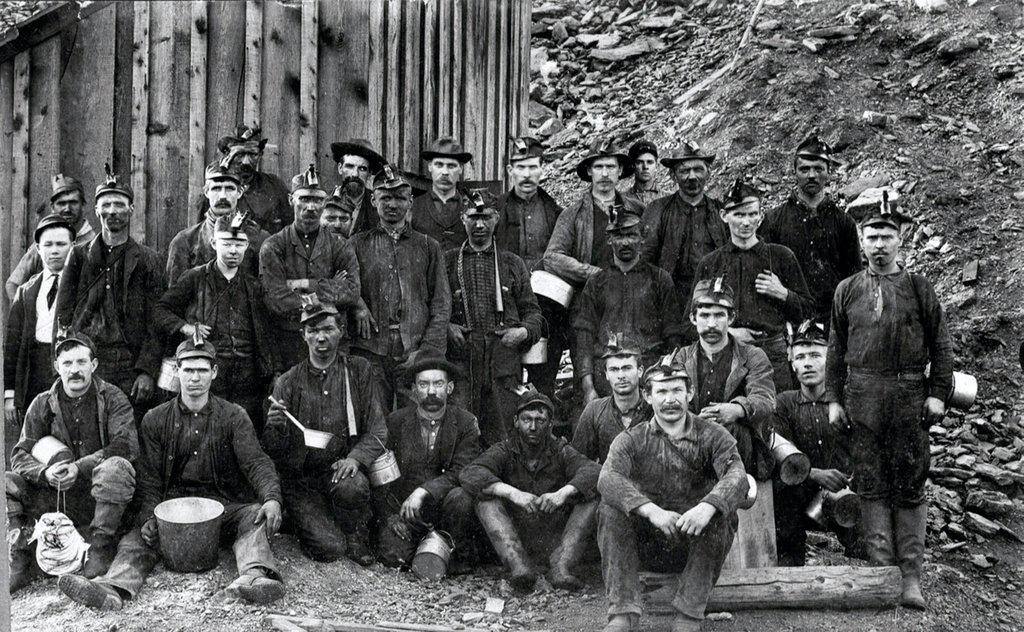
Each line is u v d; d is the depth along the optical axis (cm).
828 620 737
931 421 777
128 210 802
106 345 793
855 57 1327
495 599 742
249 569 717
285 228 820
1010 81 1266
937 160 1199
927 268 1107
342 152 919
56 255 808
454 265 857
